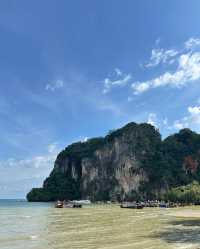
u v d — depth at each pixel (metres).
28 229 51.03
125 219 68.38
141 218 70.88
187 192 166.00
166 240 35.78
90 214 90.56
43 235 42.16
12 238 39.56
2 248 32.31
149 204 153.50
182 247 31.31
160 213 90.94
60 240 36.97
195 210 109.31
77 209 130.12
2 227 55.09
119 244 33.25
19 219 74.88
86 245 32.97
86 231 45.53
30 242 36.06
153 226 51.81
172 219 67.31
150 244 33.12
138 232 43.41
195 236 39.09
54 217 80.44
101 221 63.66
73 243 34.50
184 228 48.56
